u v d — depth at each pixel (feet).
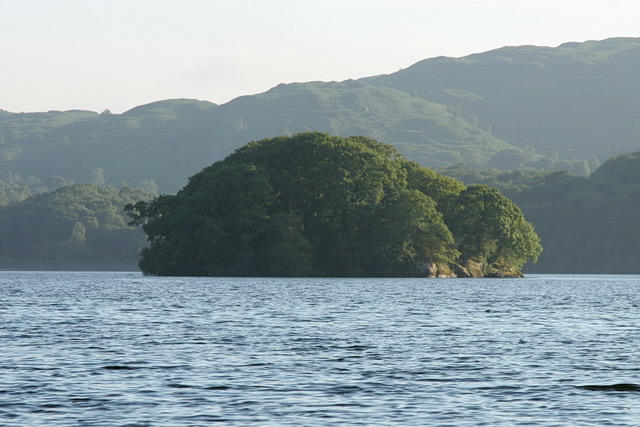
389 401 262.26
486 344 409.28
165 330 469.57
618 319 573.74
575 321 553.64
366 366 332.19
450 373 316.60
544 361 350.02
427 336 444.55
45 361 339.57
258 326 497.05
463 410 249.75
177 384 289.53
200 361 343.46
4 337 425.28
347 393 275.18
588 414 245.45
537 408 253.24
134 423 230.68
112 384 288.30
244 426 228.43
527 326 511.81
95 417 237.25
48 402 256.73
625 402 263.29
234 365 333.01
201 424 230.27
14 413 240.94
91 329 472.85
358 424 231.30
